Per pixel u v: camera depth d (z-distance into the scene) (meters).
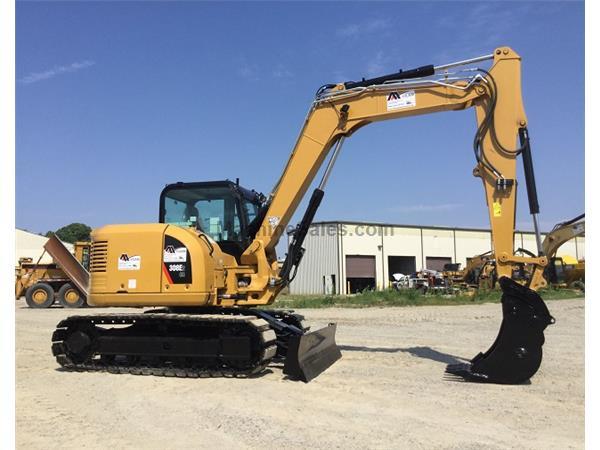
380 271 44.47
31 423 5.07
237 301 7.95
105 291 7.56
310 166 8.14
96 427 4.95
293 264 8.21
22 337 11.75
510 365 6.57
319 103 8.18
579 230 21.62
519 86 7.36
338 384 6.61
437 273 34.47
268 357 7.11
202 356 7.20
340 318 15.69
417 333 11.79
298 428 4.85
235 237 8.30
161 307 8.36
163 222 8.55
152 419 5.19
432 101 7.66
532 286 6.96
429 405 5.61
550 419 5.10
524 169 7.23
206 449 4.33
